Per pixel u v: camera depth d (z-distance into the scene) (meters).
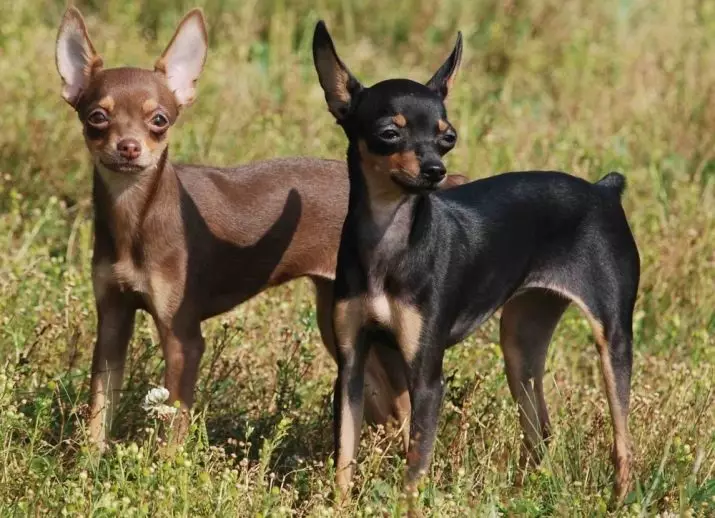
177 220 11.17
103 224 11.12
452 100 18.81
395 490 9.76
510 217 10.85
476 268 10.52
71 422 11.20
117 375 11.34
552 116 19.47
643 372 12.83
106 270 11.17
